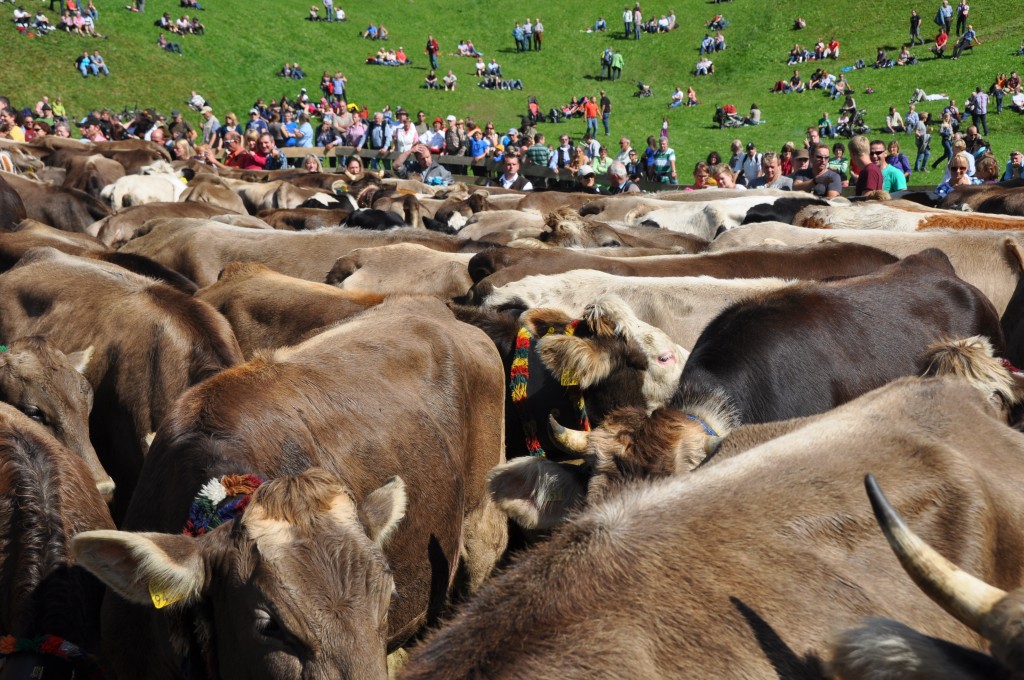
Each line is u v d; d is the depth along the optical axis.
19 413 4.80
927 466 2.83
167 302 5.77
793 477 2.76
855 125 44.41
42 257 6.84
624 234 10.26
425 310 5.51
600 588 2.37
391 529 3.35
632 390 5.06
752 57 63.53
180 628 3.28
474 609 2.41
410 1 79.94
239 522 3.15
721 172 16.91
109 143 27.81
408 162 27.91
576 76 66.88
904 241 8.22
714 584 2.39
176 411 4.04
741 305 5.11
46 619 3.71
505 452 5.73
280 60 61.12
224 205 16.97
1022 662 1.84
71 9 54.00
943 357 3.78
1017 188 12.38
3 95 45.78
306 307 6.21
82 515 4.29
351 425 4.29
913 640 1.96
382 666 2.98
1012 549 2.79
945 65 53.31
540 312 5.60
